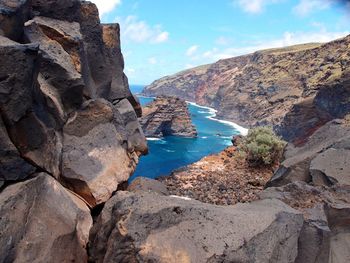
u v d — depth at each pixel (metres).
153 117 78.19
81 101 15.50
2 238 9.07
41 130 12.22
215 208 10.14
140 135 20.83
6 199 9.84
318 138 20.72
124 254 8.55
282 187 14.66
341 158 16.33
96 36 19.19
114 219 9.45
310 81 113.19
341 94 61.91
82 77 16.31
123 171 15.80
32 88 11.81
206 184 21.53
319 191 13.75
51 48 14.95
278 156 27.11
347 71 63.97
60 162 13.93
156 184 17.45
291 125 75.38
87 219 12.50
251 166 26.73
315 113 69.81
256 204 11.73
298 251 10.87
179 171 25.47
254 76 158.38
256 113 129.12
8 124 10.80
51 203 11.11
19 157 10.95
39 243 9.83
